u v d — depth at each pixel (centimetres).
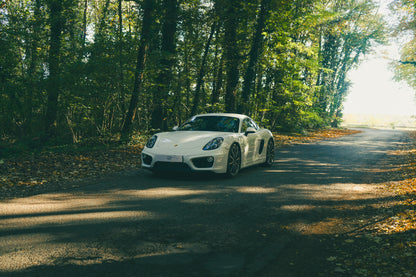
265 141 809
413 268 257
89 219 371
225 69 1547
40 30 1030
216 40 1484
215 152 608
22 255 271
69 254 275
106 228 342
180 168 598
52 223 354
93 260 265
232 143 648
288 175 707
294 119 2164
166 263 264
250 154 728
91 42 1066
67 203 438
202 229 349
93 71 973
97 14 1859
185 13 1181
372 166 859
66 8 1130
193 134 657
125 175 655
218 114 769
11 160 761
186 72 1459
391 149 1332
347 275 251
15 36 979
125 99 1175
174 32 1261
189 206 437
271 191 543
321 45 3120
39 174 635
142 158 649
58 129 1150
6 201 443
